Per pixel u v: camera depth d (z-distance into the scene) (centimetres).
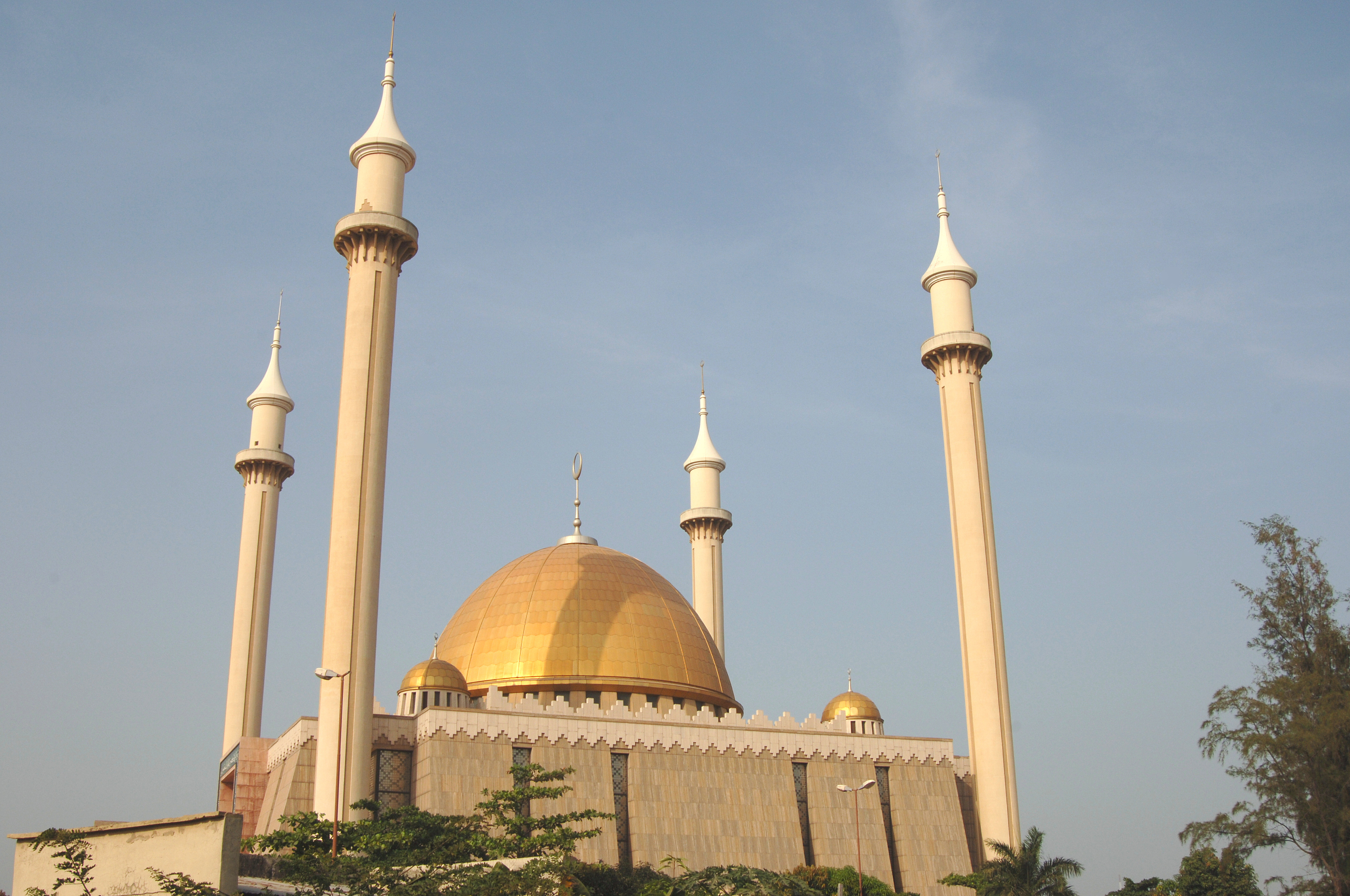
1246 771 5894
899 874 7438
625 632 7862
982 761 7569
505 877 3947
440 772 6444
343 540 6372
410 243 7044
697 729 7188
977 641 7762
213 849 3384
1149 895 7712
